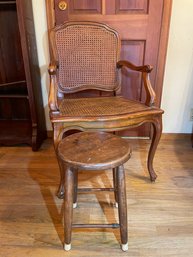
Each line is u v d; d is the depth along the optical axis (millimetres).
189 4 1551
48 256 980
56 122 1114
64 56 1457
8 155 1755
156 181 1440
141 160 1673
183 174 1509
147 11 1535
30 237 1071
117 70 1516
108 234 1077
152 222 1144
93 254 985
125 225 952
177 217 1173
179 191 1355
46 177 1501
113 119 1147
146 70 1250
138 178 1474
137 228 1109
